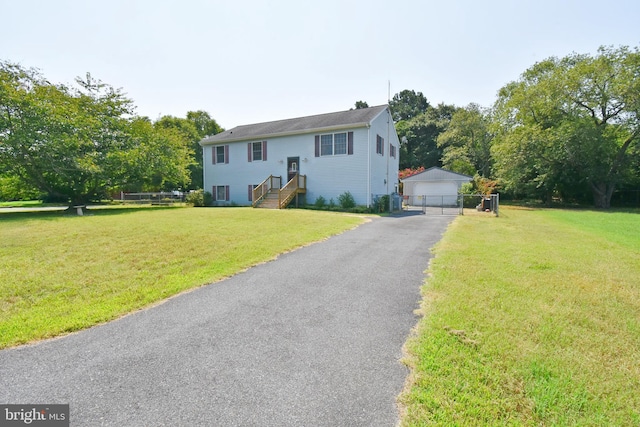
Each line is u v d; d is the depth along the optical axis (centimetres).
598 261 567
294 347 275
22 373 236
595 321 319
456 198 2538
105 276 476
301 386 219
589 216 1521
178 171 1934
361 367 242
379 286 441
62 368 242
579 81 2186
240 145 2123
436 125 4041
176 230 848
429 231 958
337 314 346
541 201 2802
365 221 1215
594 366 239
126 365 247
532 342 275
